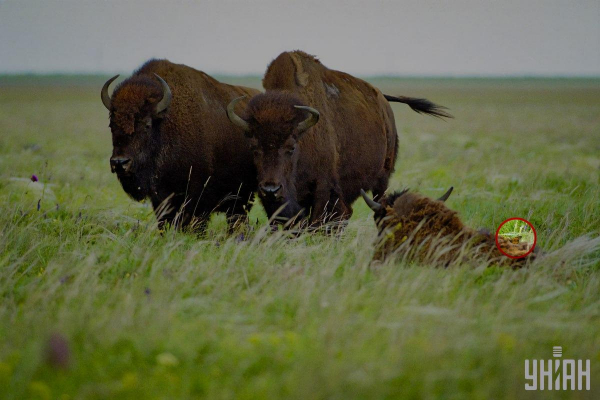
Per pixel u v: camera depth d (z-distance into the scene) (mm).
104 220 36500
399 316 20531
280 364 17453
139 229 33344
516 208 37906
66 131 133375
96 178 56188
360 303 21641
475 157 72000
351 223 33188
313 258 28531
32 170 58469
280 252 28422
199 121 36438
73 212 38188
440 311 20703
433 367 17141
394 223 27375
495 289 22984
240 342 19109
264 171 32500
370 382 16109
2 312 21500
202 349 18344
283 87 36875
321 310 21156
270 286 23719
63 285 23766
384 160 43125
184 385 16547
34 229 31875
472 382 16891
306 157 35062
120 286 24203
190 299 22359
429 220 27016
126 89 34000
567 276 26016
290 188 33719
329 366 16562
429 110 48500
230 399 15977
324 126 36438
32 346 18109
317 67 39406
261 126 32500
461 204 42469
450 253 26156
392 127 45719
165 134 35188
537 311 21875
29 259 28672
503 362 17594
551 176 54312
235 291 23641
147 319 19922
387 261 25391
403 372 16797
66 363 17109
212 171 37219
